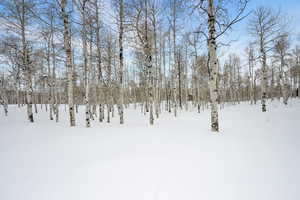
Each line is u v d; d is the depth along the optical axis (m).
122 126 9.82
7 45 12.71
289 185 3.00
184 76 27.11
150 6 12.14
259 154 4.47
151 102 11.59
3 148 5.27
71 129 8.55
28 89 13.08
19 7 12.16
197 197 2.72
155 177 3.32
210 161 4.04
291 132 7.12
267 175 3.35
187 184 3.07
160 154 4.54
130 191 2.89
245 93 48.72
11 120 14.44
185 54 23.70
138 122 13.26
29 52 13.64
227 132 7.53
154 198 2.70
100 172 3.54
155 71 18.42
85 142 5.83
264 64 17.98
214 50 8.05
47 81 16.53
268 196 2.72
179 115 20.16
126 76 34.69
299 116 12.21
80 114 20.52
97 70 16.08
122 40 11.73
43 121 13.88
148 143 5.63
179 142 5.73
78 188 2.99
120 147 5.21
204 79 26.25
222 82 34.31
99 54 13.39
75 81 22.22
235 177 3.30
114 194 2.81
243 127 9.04
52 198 2.73
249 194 2.77
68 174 3.48
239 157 4.28
